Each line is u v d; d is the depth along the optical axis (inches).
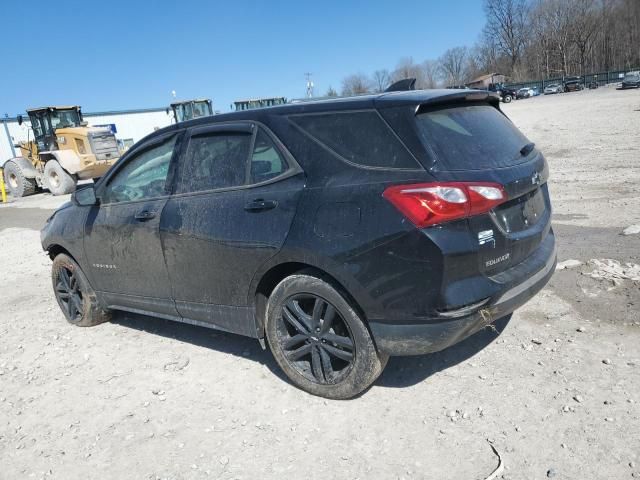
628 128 668.1
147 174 162.1
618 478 95.5
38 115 764.0
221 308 144.4
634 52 3902.6
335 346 125.2
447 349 146.6
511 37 4259.4
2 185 757.9
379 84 3314.5
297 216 121.8
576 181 376.2
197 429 124.0
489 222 111.5
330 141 122.3
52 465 117.3
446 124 118.9
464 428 113.4
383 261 110.3
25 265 314.2
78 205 174.2
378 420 119.3
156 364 159.3
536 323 155.3
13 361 173.2
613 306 159.5
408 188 108.1
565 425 110.5
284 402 130.8
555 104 1566.2
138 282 166.2
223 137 143.3
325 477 104.0
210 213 139.6
